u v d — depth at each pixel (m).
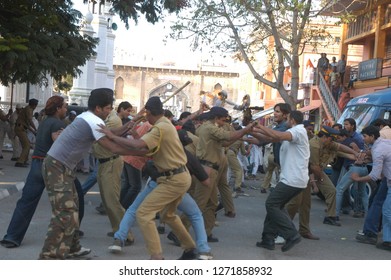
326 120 26.77
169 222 6.55
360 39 28.30
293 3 19.73
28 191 7.15
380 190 8.77
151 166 6.42
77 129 6.06
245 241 8.43
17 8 14.72
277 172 14.84
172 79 74.12
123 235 7.11
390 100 14.15
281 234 7.69
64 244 6.15
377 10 25.72
